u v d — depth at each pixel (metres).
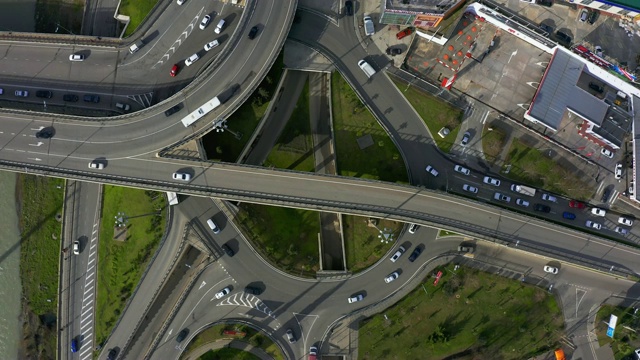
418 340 85.56
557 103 82.69
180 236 86.56
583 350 86.25
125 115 80.56
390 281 84.94
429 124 85.38
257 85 80.75
